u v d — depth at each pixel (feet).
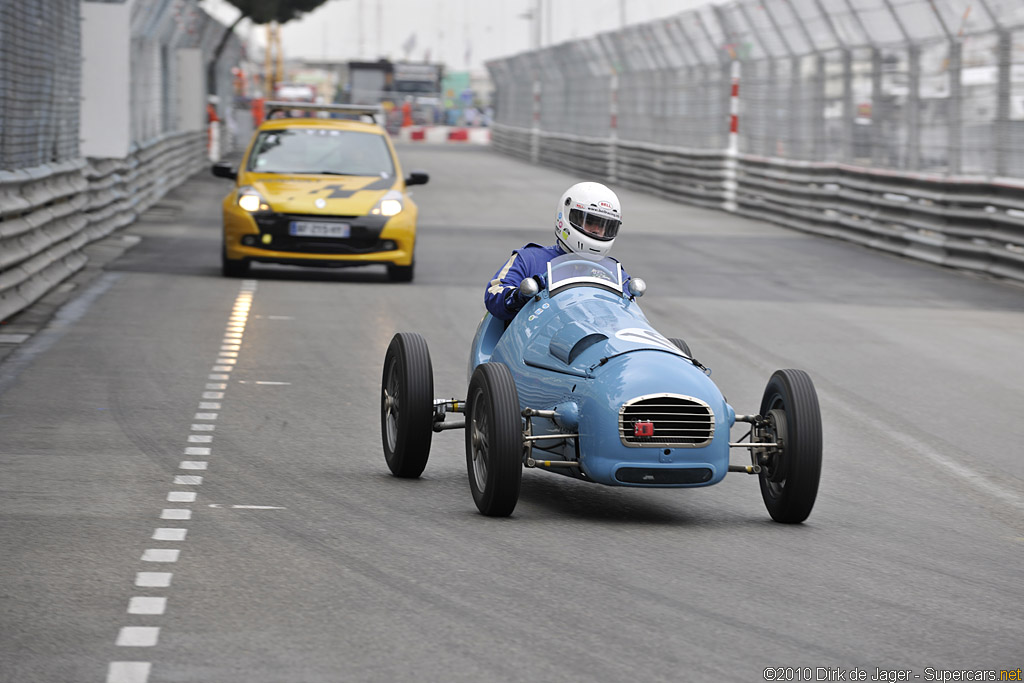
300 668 55.26
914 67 274.77
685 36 430.61
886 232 279.90
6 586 65.00
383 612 62.90
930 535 83.30
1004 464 105.50
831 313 191.31
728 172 389.60
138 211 311.27
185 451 98.53
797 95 341.21
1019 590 71.46
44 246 178.81
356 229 202.59
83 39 241.35
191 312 169.89
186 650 56.95
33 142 182.50
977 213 242.17
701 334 168.25
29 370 129.80
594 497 90.94
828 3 306.96
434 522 80.69
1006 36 237.25
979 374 146.61
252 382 127.34
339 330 159.94
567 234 94.48
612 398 79.92
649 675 55.83
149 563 69.67
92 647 56.95
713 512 87.92
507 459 80.38
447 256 249.55
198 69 474.49
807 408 82.84
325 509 82.94
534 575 69.87
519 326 90.99
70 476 89.30
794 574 72.43
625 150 515.50
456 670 55.57
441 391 125.08
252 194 203.82
